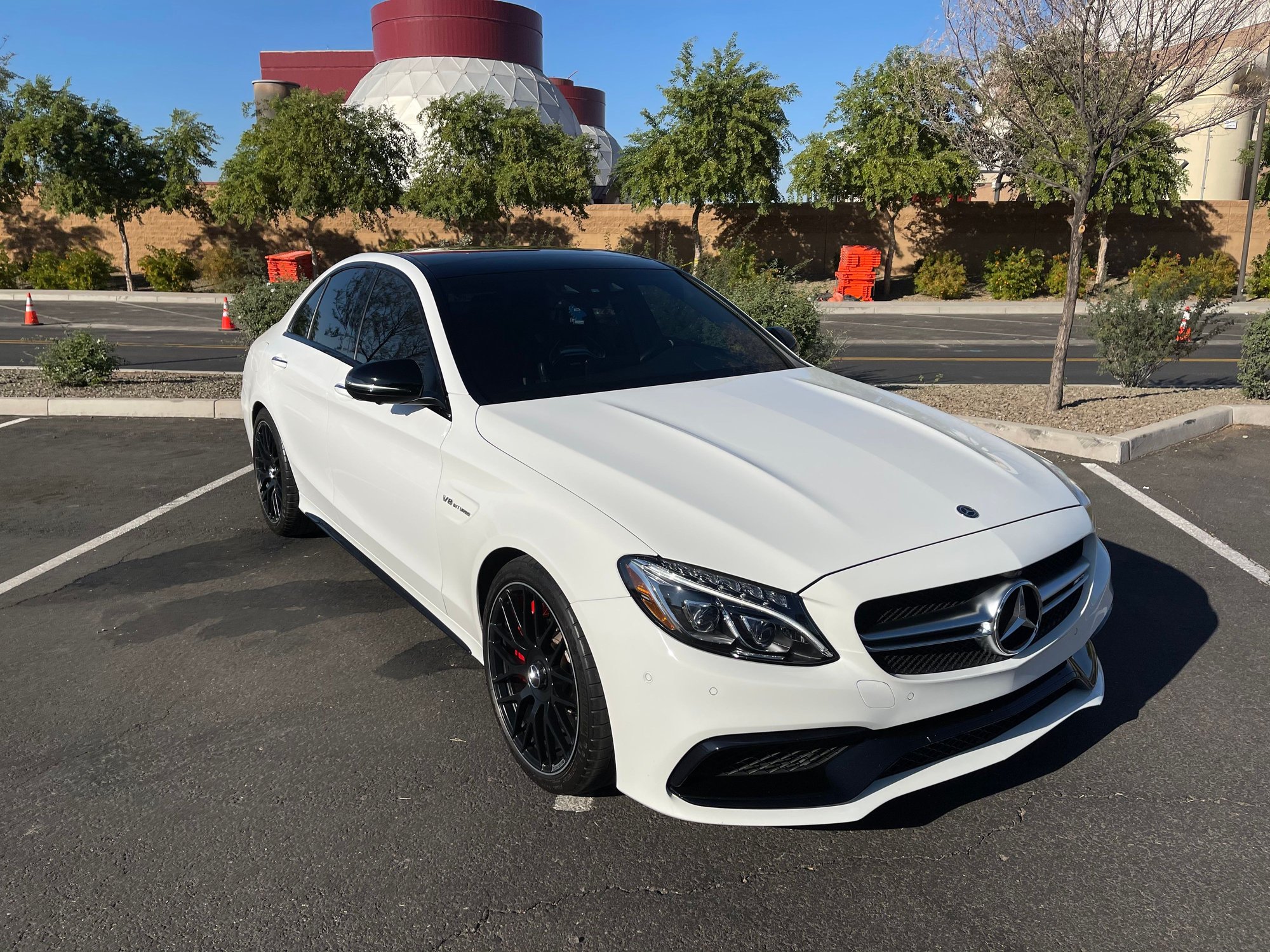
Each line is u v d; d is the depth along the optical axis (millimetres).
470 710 3602
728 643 2463
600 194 53031
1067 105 7645
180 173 28562
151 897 2596
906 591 2506
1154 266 26953
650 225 31000
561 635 2846
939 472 3037
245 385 5656
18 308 23062
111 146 27875
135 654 4098
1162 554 5078
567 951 2395
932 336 17406
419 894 2598
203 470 7102
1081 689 3070
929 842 2803
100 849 2803
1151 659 3912
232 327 18266
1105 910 2510
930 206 30219
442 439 3457
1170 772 3123
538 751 3025
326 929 2473
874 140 25891
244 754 3305
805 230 30688
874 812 2951
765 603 2463
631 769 2611
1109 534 5398
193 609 4570
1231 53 6699
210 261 28359
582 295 4113
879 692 2486
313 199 28062
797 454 3078
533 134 28375
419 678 3852
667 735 2514
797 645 2461
